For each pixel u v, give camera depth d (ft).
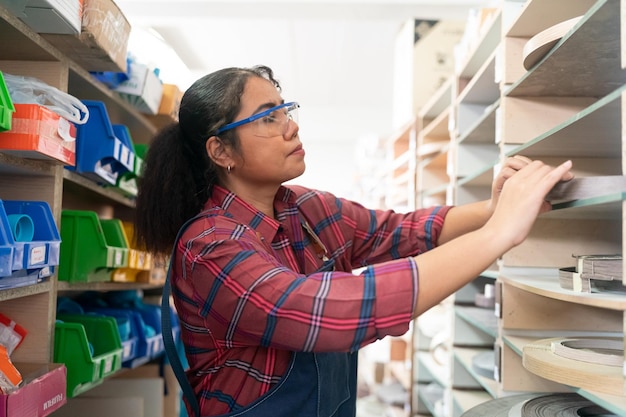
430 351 9.95
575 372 3.49
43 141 4.37
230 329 3.84
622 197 3.13
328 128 25.11
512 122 5.43
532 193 3.50
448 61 11.33
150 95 7.38
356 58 17.74
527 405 4.28
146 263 7.69
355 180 20.35
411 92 11.29
